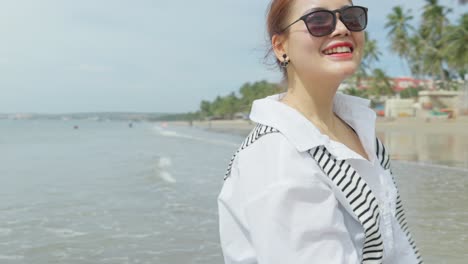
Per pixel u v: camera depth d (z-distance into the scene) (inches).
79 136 2637.8
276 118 39.4
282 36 44.5
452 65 1916.8
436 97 2299.5
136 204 435.5
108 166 840.9
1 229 339.3
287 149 37.2
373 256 39.5
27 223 359.9
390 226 43.2
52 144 1715.1
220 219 41.7
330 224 35.0
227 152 1243.2
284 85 51.0
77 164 888.9
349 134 51.4
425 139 1357.0
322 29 40.7
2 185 586.9
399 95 2925.7
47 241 304.7
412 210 356.5
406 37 2455.7
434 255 237.9
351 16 41.2
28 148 1454.2
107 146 1581.0
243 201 37.5
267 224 34.2
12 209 419.5
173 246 285.9
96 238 310.5
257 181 36.9
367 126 50.8
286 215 34.4
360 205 38.5
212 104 7160.4
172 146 1562.5
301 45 41.9
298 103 44.7
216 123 6033.5
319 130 42.9
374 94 2696.9
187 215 378.9
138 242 297.4
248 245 39.1
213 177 650.8
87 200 465.4
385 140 1333.7
